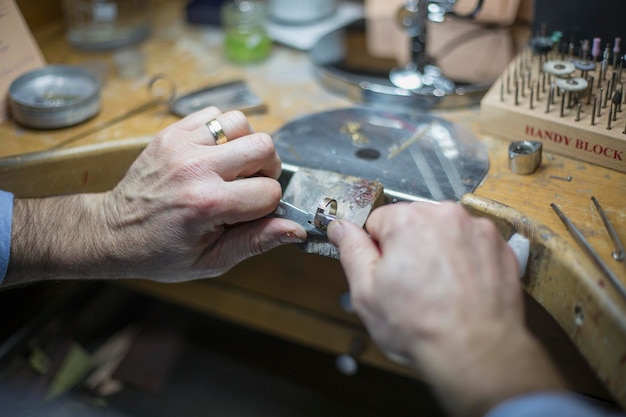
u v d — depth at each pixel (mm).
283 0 952
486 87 795
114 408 1001
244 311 971
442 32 907
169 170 639
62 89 815
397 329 524
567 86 694
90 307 1028
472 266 529
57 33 967
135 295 1088
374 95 805
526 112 713
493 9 894
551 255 599
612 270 584
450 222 548
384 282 530
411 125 769
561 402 463
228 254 664
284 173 703
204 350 1087
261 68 889
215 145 657
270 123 783
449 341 502
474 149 726
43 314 980
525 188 675
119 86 854
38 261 675
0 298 960
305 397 1028
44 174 739
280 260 882
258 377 1054
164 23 998
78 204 684
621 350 540
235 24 895
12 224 676
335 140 747
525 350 502
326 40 914
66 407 962
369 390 1030
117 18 969
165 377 1033
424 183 685
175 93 835
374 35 926
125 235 657
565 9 757
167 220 636
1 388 916
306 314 928
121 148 750
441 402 505
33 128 781
